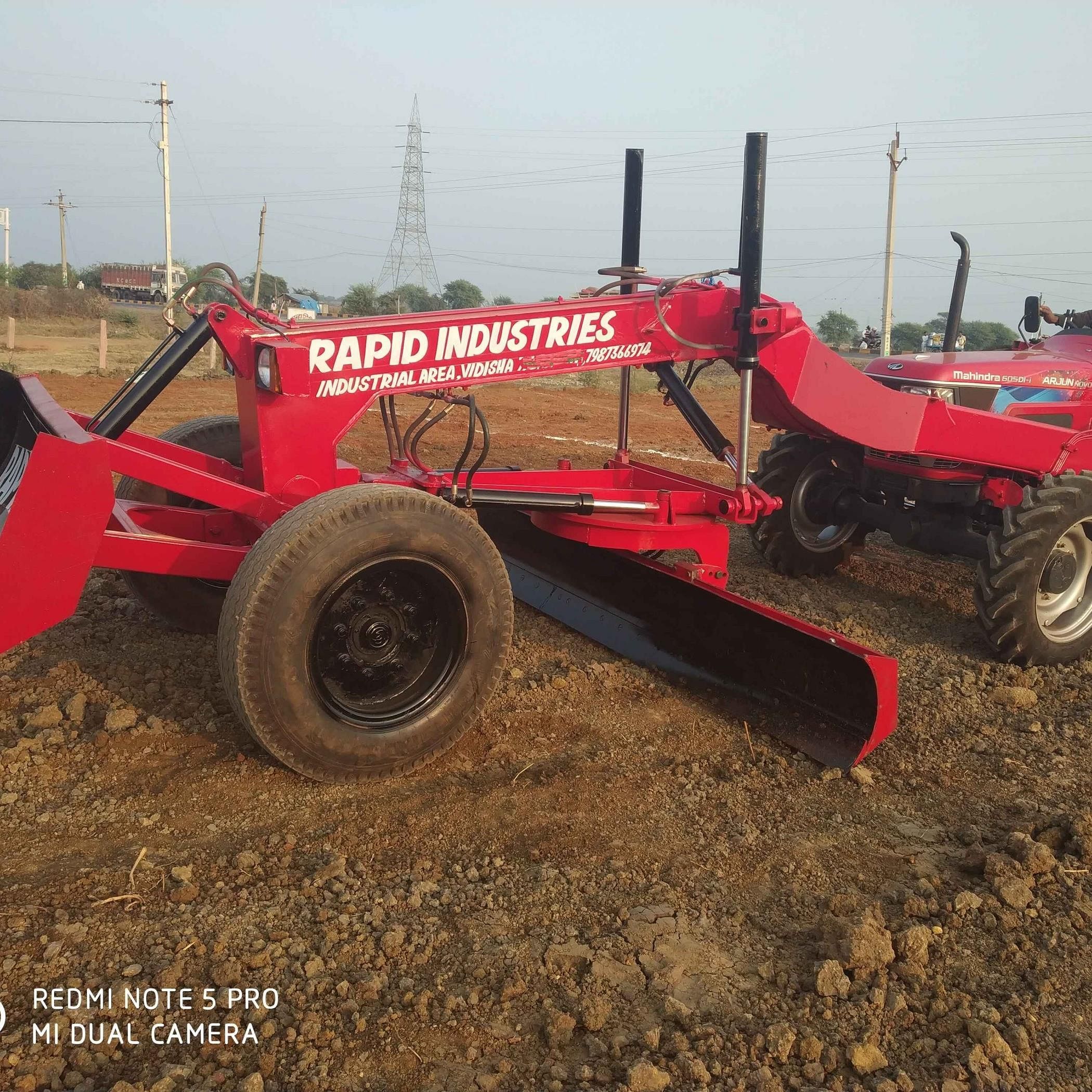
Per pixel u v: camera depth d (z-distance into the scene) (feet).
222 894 10.10
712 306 15.12
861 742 13.24
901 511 20.36
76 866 10.51
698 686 15.72
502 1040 8.34
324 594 11.35
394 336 13.15
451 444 39.68
